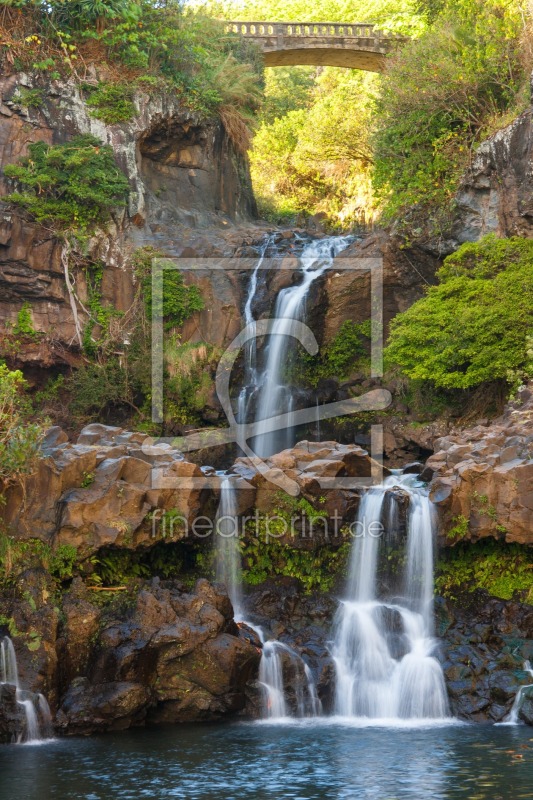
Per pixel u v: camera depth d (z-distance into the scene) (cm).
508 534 1527
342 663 1499
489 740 1253
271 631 1537
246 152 3494
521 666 1444
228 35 3522
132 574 1535
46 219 2677
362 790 1023
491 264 2211
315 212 4438
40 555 1441
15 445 1430
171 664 1385
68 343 2681
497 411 2164
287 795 1008
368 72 4525
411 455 2319
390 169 2667
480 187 2366
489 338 2081
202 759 1162
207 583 1459
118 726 1339
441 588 1599
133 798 1001
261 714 1414
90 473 1512
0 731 1266
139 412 2664
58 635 1363
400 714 1431
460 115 2545
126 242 2783
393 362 2284
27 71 2756
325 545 1642
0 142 2684
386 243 2564
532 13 2502
